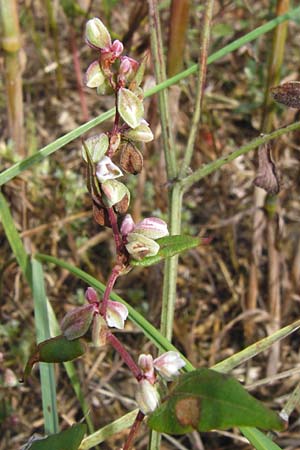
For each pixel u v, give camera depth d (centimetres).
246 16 34
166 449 25
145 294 29
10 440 25
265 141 17
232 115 34
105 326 12
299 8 20
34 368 26
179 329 27
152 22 19
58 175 29
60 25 37
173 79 19
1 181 19
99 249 30
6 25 25
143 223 13
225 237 30
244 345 28
